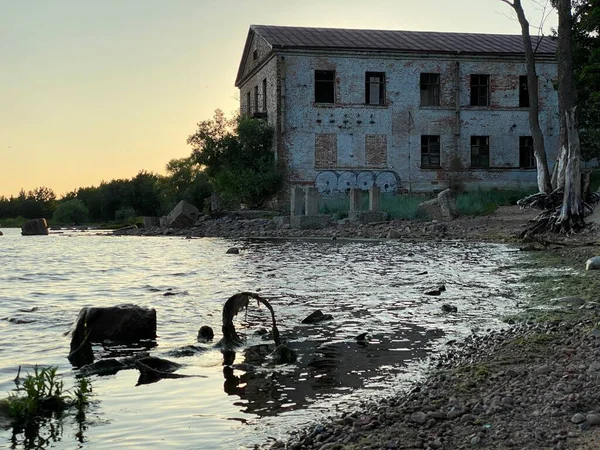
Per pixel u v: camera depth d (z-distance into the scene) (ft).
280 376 22.11
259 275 51.21
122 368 23.52
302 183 134.21
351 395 19.65
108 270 59.52
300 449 15.25
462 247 70.95
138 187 246.47
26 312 36.22
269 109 138.72
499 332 27.55
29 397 18.44
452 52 137.08
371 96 142.51
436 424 16.11
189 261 66.08
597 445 13.88
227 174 134.00
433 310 33.99
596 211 73.87
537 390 18.10
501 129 140.56
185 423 17.44
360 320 31.76
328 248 75.15
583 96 115.96
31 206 276.00
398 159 137.28
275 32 141.18
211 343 27.50
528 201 79.66
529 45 93.97
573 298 33.42
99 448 15.74
